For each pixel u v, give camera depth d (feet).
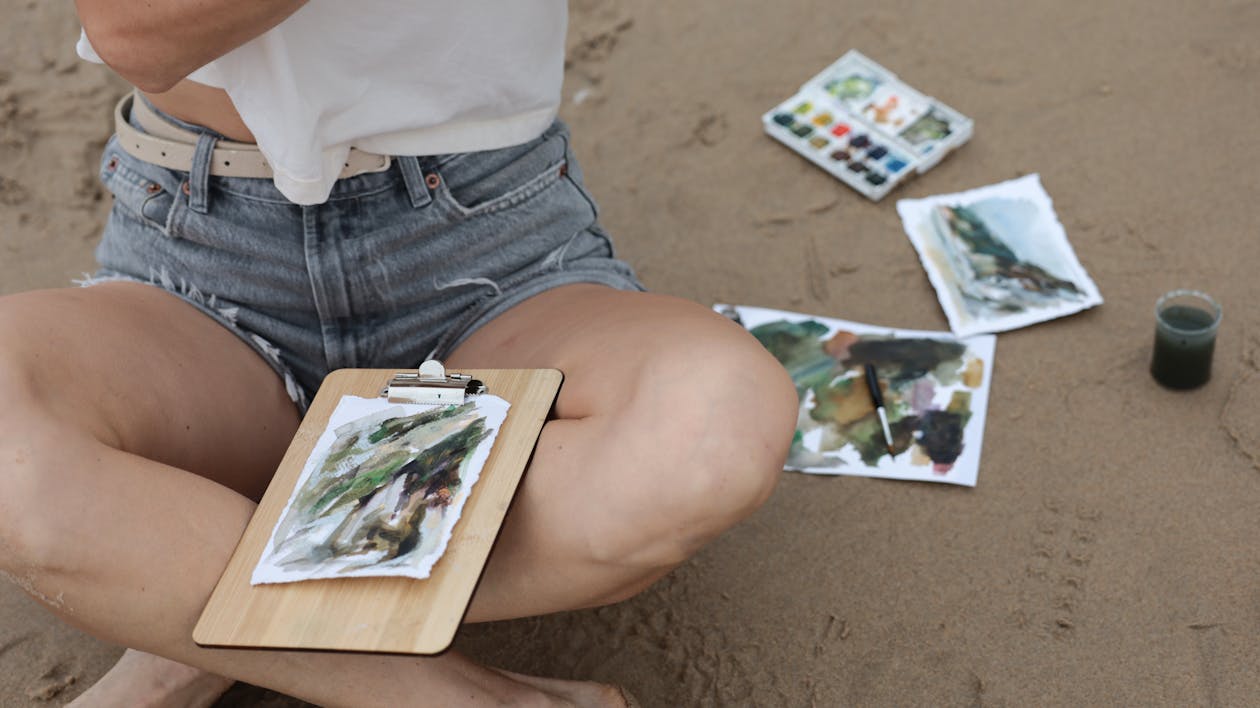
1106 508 6.56
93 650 6.31
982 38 9.62
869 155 8.77
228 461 5.57
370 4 5.02
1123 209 8.19
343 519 4.78
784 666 6.03
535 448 4.96
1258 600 6.03
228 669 4.97
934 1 9.99
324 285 5.69
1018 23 9.68
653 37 10.11
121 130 5.80
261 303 5.79
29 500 4.47
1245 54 9.06
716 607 6.32
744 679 5.99
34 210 9.11
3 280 8.63
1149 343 7.38
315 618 4.50
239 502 4.91
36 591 4.69
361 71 5.18
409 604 4.48
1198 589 6.12
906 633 6.11
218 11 4.54
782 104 9.28
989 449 6.94
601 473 4.72
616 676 6.05
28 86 9.80
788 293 8.04
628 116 9.52
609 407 4.95
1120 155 8.55
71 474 4.55
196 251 5.76
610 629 6.26
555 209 6.07
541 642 6.23
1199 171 8.34
